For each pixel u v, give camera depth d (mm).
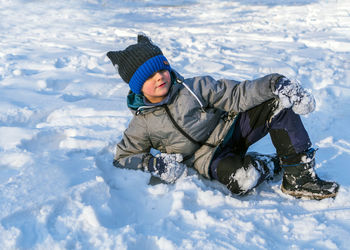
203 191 2082
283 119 1953
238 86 2039
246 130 2162
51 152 2650
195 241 1701
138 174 2246
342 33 6352
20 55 5551
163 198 2072
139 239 1708
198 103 2074
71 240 1727
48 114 3473
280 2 9836
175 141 2170
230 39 6441
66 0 11852
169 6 10750
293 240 1721
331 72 4359
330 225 1779
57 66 5094
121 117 3275
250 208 1976
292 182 2020
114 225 1903
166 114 2098
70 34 7281
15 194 2055
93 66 5113
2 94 3879
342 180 2207
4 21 8656
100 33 7434
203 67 4750
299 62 4832
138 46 1992
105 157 2613
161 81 1975
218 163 2105
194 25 7789
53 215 1909
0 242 1698
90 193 2078
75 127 3074
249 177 2002
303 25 7160
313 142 2791
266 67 4645
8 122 3301
